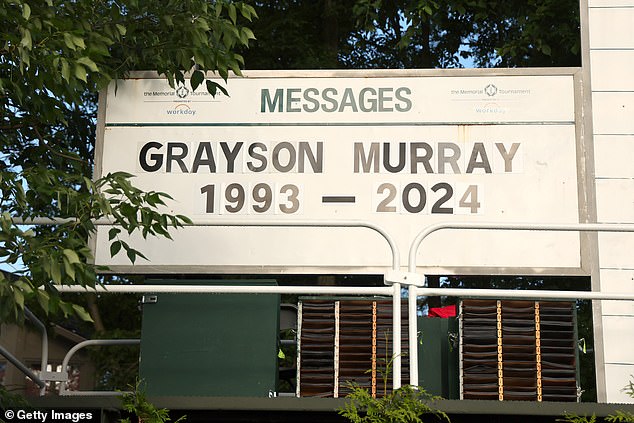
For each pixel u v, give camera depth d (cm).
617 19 825
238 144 815
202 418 644
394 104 815
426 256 783
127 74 831
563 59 1391
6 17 592
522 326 691
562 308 694
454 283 1547
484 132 808
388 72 820
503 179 798
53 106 654
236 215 801
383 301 701
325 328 698
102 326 1806
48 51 597
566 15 1312
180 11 690
